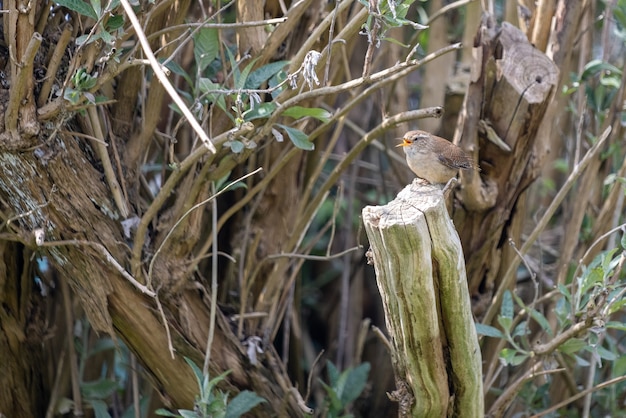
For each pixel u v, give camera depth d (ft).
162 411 21.99
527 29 27.27
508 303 24.30
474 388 20.75
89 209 21.66
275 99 21.99
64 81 20.86
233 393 24.07
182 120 22.11
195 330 23.56
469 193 24.61
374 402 32.37
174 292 22.97
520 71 24.32
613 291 22.94
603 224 28.09
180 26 21.93
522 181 25.53
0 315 24.25
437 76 31.17
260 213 26.81
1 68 20.45
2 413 25.59
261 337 26.02
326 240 41.65
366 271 39.50
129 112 23.98
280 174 26.43
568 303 24.56
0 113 19.94
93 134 22.36
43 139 20.39
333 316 38.04
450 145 24.35
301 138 21.86
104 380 27.48
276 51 25.07
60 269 22.54
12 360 25.12
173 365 23.36
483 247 25.72
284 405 25.00
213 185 23.21
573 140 31.09
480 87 24.61
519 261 25.58
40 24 21.06
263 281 26.91
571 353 23.68
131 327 22.70
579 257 29.01
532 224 37.22
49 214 21.20
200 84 22.22
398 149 35.45
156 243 22.91
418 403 20.83
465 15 32.32
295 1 25.22
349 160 25.05
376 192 38.88
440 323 19.79
